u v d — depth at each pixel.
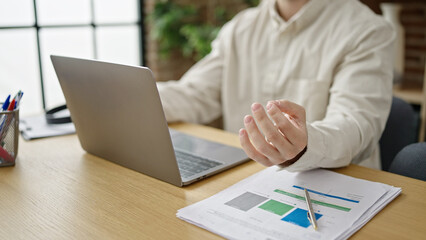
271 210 0.66
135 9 3.04
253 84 1.39
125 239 0.59
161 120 0.72
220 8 3.30
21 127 1.17
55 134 1.11
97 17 2.86
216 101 1.44
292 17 1.30
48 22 2.62
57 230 0.62
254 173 0.83
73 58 0.82
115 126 0.83
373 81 1.05
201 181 0.80
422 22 2.57
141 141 0.79
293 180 0.78
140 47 3.10
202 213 0.65
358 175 0.82
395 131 1.22
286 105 0.70
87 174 0.84
